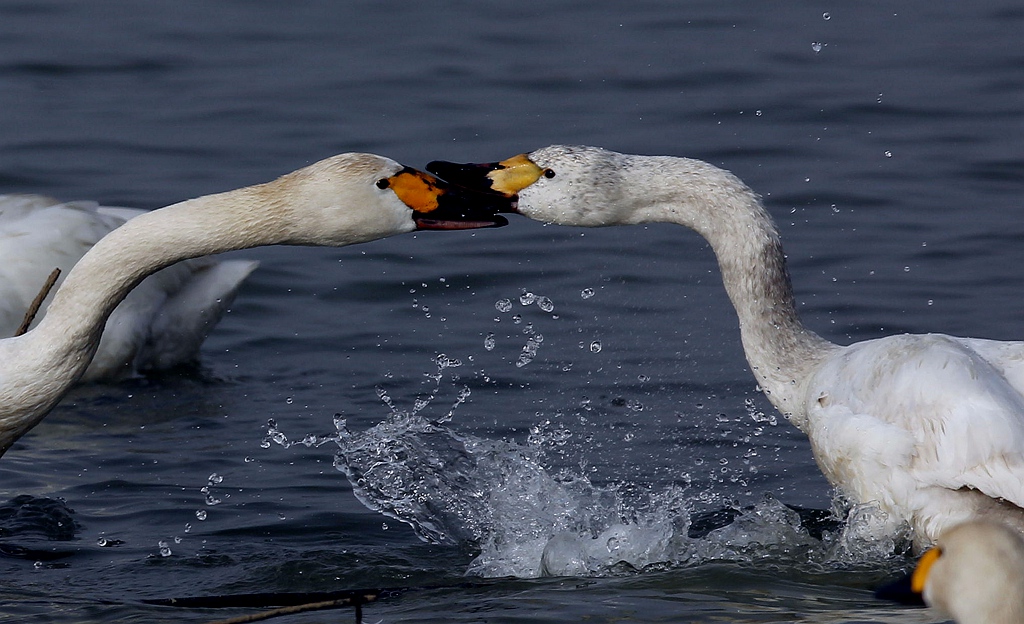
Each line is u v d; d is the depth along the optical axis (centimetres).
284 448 1167
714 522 1005
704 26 2395
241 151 1847
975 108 1989
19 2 2511
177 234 952
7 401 941
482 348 1362
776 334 1034
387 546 973
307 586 898
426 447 1135
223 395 1298
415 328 1422
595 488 1070
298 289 1537
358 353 1373
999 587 575
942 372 883
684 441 1159
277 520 1020
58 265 1405
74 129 1928
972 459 848
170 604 851
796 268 1509
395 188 962
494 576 912
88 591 887
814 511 1012
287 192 956
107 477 1107
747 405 1230
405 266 1565
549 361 1327
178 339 1395
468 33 2378
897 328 1354
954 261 1511
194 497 1065
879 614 788
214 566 935
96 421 1245
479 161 1781
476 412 1223
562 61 2217
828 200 1681
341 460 1130
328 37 2364
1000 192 1705
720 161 1795
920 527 877
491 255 1579
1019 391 895
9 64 2181
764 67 2166
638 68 2169
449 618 797
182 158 1830
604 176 1052
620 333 1382
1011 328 1338
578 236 1627
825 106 1992
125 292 965
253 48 2303
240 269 1426
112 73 2169
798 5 2525
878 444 884
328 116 1983
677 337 1370
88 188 1722
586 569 918
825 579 875
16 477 1104
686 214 1056
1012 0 2527
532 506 1038
